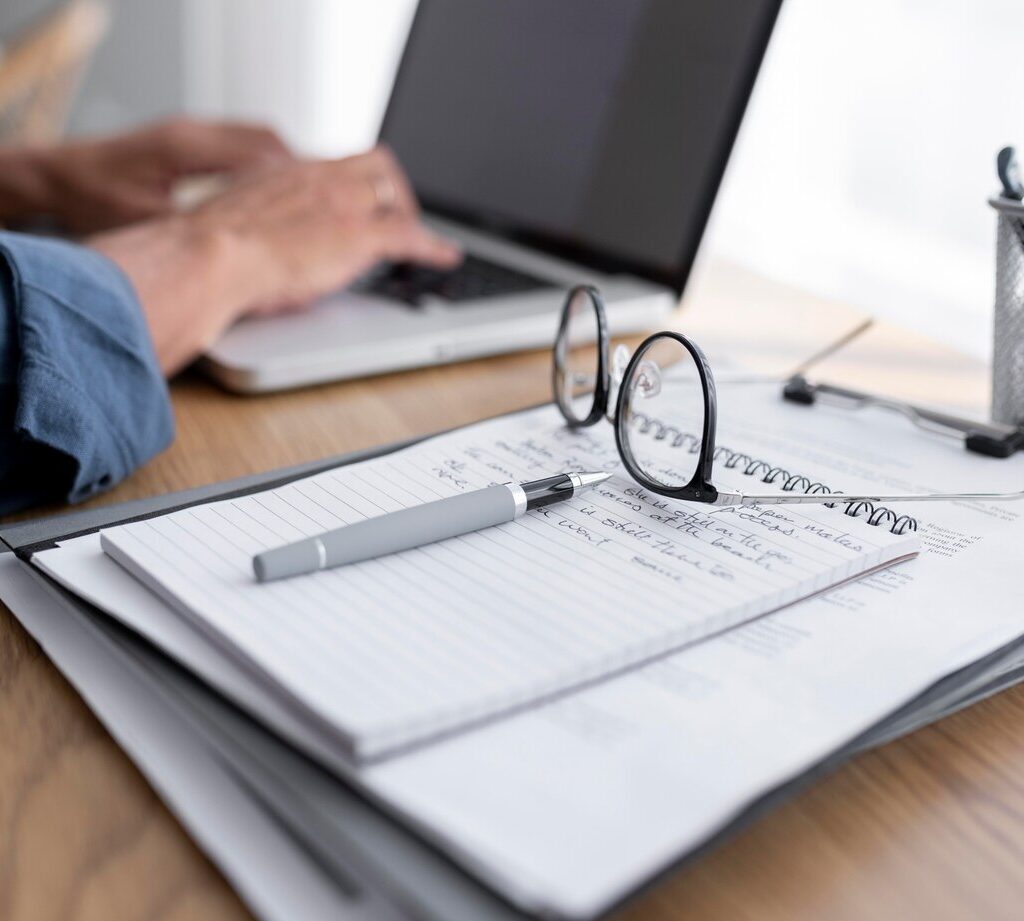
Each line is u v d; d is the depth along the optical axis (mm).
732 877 317
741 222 1805
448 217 1079
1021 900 312
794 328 857
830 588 427
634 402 508
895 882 317
